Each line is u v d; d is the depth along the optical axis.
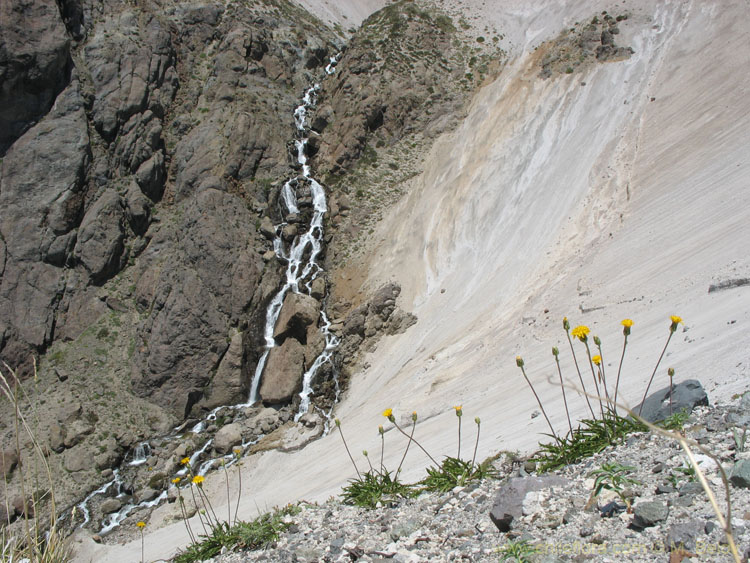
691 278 16.70
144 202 36.69
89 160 36.34
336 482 16.08
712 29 33.41
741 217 17.95
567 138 33.28
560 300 21.95
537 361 18.05
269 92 42.56
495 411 15.33
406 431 18.89
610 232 24.86
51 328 32.88
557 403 12.59
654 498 4.70
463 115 40.75
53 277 33.78
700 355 10.95
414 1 49.88
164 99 40.25
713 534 3.87
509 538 4.95
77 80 37.34
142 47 40.19
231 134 38.50
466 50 44.81
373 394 26.41
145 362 31.50
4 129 35.12
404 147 40.25
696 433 5.57
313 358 30.62
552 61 39.16
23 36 34.91
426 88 42.31
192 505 23.61
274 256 35.00
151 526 23.05
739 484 4.34
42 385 30.86
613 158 29.56
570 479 5.59
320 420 26.56
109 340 32.81
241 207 36.56
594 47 38.56
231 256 33.88
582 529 4.62
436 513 6.38
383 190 38.03
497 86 40.91
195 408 30.88
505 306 25.23
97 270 34.34
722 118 25.70
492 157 35.47
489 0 49.62
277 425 28.31
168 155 39.03
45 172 34.94
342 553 6.07
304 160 40.62
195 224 34.62
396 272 32.84
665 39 35.59
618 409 7.89
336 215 37.38
